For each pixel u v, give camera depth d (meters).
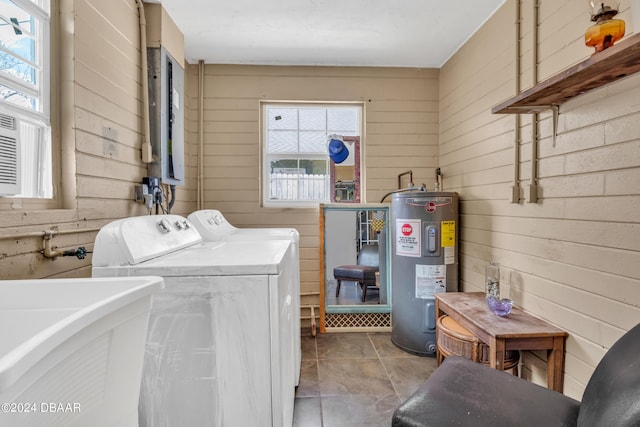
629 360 1.03
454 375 1.38
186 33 2.74
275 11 2.44
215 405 1.24
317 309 3.37
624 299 1.42
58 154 1.53
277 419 1.24
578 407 1.19
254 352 1.24
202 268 1.23
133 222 1.41
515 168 2.12
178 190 2.96
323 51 3.09
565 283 1.73
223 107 3.33
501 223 2.33
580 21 1.66
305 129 3.48
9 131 1.19
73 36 1.54
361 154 3.46
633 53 1.15
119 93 1.95
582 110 1.63
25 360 0.48
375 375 2.38
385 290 3.30
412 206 2.75
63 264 1.49
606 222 1.50
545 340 1.71
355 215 3.32
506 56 2.28
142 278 0.92
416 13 2.47
